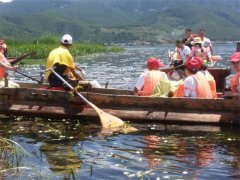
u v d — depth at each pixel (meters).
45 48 35.94
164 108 10.20
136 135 9.37
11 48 35.56
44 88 11.44
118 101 10.37
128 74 22.59
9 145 8.41
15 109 10.62
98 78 20.33
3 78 11.66
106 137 9.23
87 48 52.19
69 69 10.85
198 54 14.88
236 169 7.63
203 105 10.05
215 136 9.31
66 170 7.61
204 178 7.32
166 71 14.88
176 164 7.84
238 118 9.90
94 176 7.39
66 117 10.48
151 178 7.32
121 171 7.57
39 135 9.34
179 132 9.57
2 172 7.52
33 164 7.83
